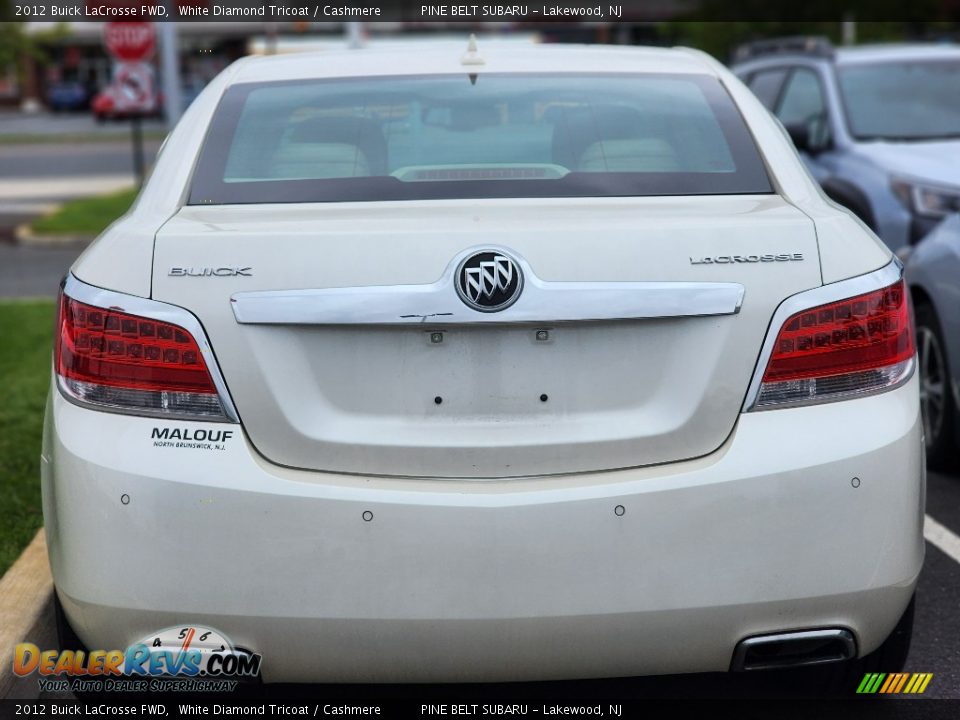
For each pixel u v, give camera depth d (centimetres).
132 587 271
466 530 267
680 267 277
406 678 277
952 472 564
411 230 279
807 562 274
